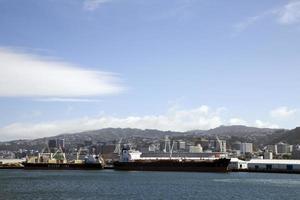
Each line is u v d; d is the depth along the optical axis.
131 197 138.00
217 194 147.88
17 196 138.50
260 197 139.12
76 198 134.00
